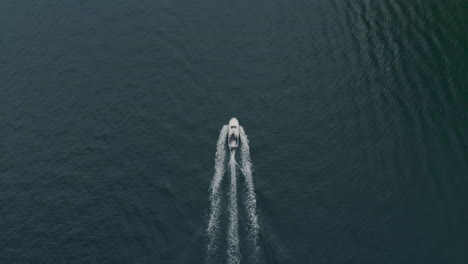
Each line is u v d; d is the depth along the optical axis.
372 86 147.00
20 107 152.75
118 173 135.12
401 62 151.50
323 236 118.44
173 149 139.62
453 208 120.19
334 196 125.56
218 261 115.25
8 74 161.50
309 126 141.00
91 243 121.31
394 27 161.88
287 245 117.12
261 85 152.88
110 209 127.56
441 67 148.12
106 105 151.75
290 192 127.31
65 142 143.38
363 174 128.75
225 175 131.88
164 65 161.62
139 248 119.50
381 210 121.81
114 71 161.00
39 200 130.75
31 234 124.00
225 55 162.62
